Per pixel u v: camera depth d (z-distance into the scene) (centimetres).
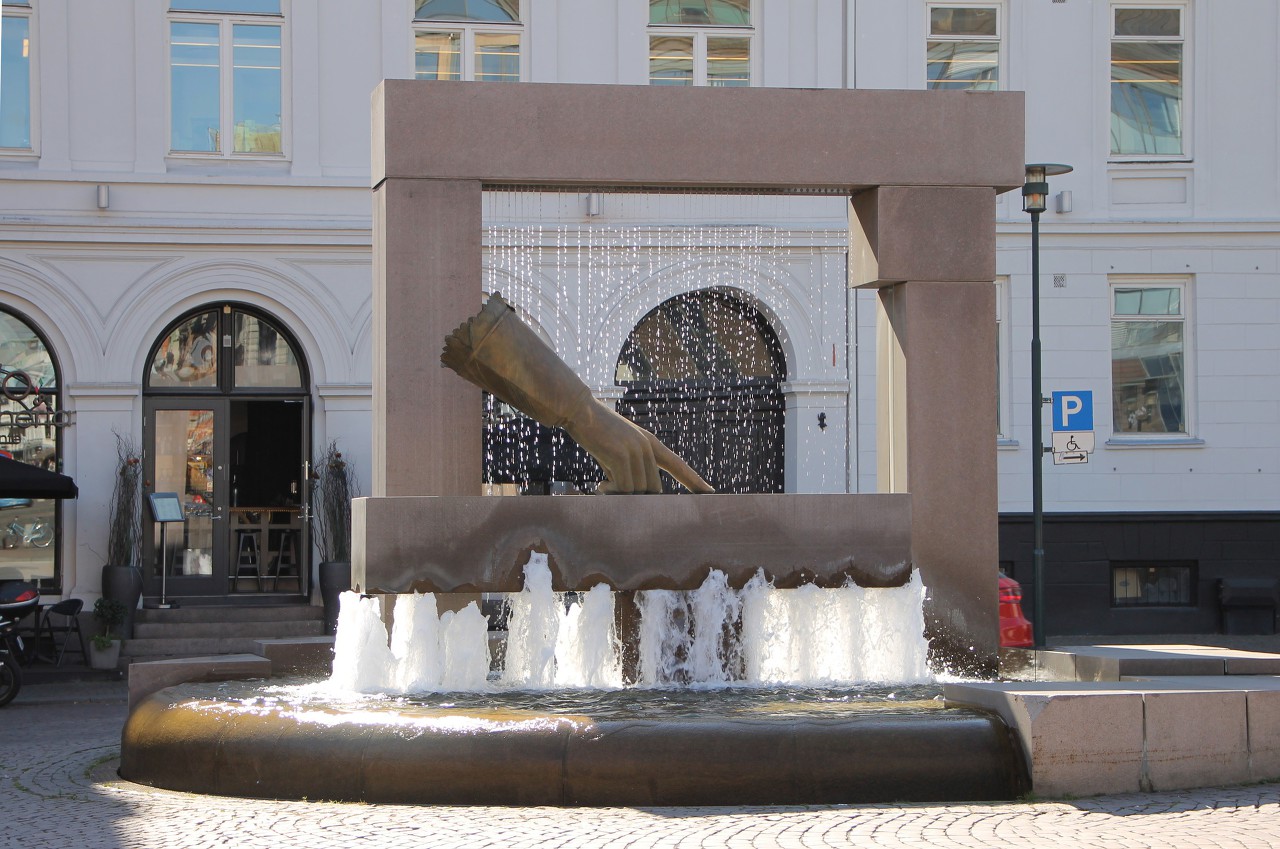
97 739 1214
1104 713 787
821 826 709
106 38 1995
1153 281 2123
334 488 1959
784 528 1080
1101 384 2105
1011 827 703
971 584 1152
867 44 2114
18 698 1631
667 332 2073
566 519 1052
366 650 1018
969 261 1165
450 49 2073
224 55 2031
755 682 1070
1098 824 707
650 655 1060
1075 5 2119
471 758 787
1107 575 2078
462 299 1117
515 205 2014
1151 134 2136
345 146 2048
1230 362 2116
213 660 1072
